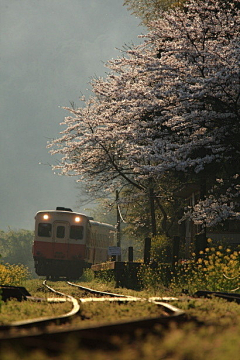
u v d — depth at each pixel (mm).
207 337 8648
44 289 40250
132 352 7164
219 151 44625
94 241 88250
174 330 9461
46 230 79938
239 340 7812
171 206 83312
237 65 41344
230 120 44031
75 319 12445
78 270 80562
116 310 14617
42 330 9812
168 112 45969
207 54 43062
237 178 49469
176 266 40750
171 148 46562
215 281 29453
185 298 17953
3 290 20312
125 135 50312
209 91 42688
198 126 45719
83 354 6629
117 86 51500
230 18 45625
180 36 44906
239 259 31234
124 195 89000
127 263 45500
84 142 61406
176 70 45094
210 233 53781
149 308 14992
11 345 6684
